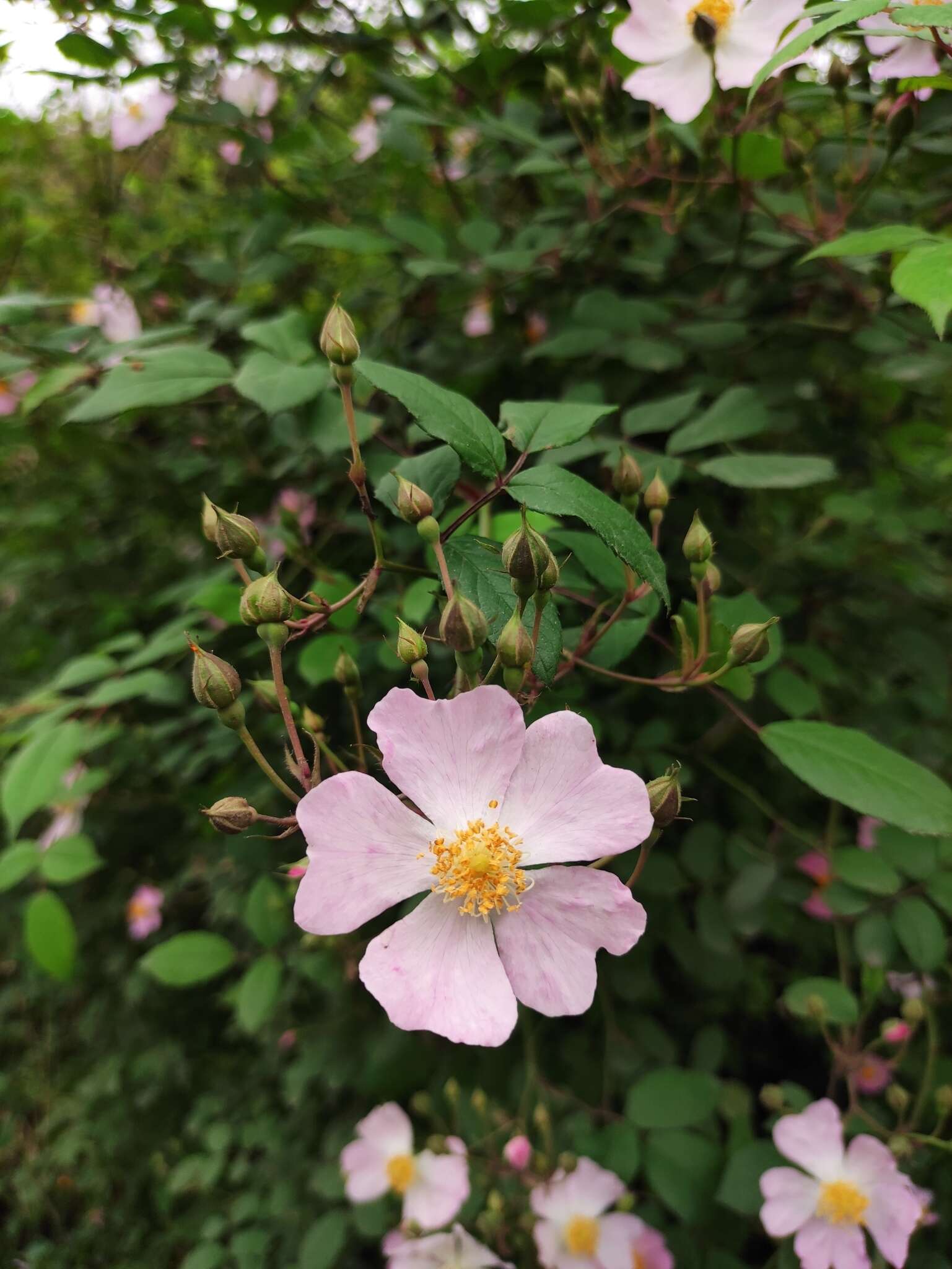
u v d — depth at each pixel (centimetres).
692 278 37
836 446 38
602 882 16
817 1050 40
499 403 37
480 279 38
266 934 34
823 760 22
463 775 17
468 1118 35
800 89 31
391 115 35
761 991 39
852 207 30
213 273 41
